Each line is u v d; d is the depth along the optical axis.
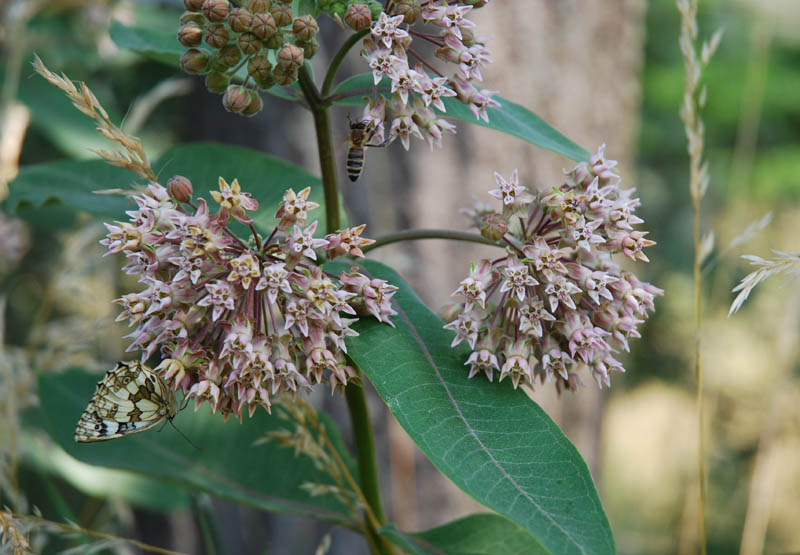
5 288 1.05
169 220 0.48
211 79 0.49
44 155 1.05
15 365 0.61
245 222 0.47
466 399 0.47
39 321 0.63
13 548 0.51
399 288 0.49
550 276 0.48
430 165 0.78
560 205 0.48
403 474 0.76
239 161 0.55
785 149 1.70
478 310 0.48
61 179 0.57
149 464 0.55
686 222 1.84
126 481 0.64
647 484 1.70
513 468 0.46
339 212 0.50
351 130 0.50
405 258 0.72
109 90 0.97
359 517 0.53
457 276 0.79
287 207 0.47
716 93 1.65
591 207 0.48
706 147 1.77
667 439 1.74
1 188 0.68
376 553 0.53
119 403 0.49
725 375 1.41
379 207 0.77
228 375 0.48
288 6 0.48
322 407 0.78
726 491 1.55
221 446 0.56
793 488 1.10
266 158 0.55
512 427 0.47
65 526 0.51
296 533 0.87
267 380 0.48
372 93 0.50
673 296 1.92
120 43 0.54
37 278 1.05
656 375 1.95
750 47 1.60
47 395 0.57
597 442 0.90
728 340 1.42
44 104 0.80
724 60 1.64
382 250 0.77
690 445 1.56
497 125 0.51
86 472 0.64
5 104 0.75
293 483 0.55
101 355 0.71
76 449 0.56
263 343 0.47
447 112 0.51
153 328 0.48
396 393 0.47
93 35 0.85
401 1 0.49
